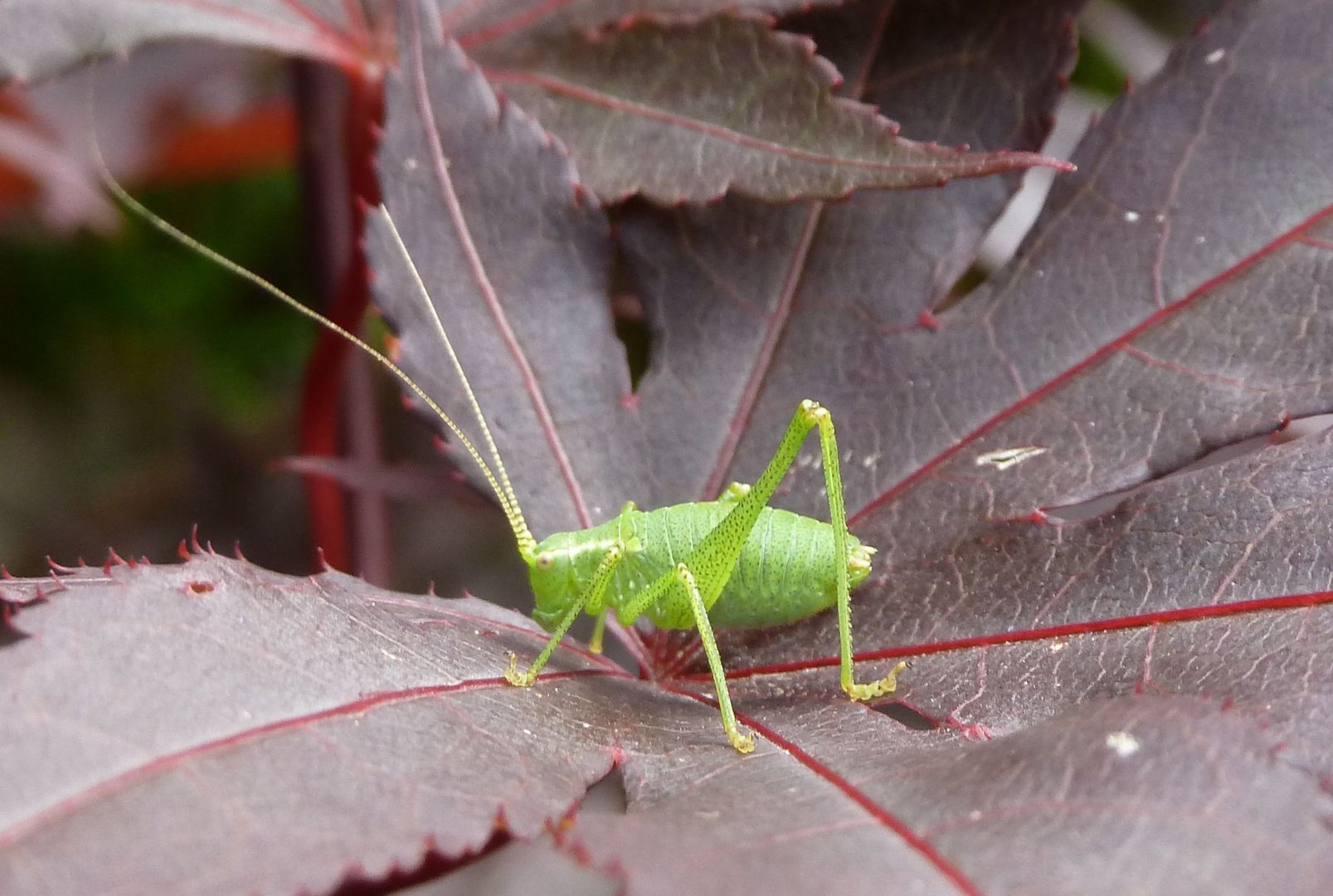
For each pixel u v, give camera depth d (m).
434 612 0.12
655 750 0.11
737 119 0.12
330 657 0.11
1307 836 0.10
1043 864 0.10
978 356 0.12
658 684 0.12
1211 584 0.11
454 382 0.12
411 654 0.11
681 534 0.12
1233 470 0.11
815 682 0.12
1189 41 0.12
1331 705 0.11
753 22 0.12
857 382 0.12
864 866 0.10
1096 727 0.10
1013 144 0.13
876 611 0.12
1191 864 0.10
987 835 0.10
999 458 0.12
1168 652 0.11
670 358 0.13
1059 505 0.12
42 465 0.22
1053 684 0.11
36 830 0.10
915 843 0.10
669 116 0.12
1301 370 0.12
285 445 0.22
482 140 0.12
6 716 0.10
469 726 0.11
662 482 0.13
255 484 0.22
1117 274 0.12
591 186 0.12
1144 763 0.10
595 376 0.13
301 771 0.10
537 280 0.12
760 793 0.11
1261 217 0.12
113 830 0.10
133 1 0.12
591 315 0.13
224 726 0.10
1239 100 0.12
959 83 0.13
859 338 0.12
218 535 0.22
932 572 0.12
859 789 0.10
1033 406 0.12
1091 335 0.12
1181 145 0.12
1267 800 0.10
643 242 0.13
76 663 0.10
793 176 0.12
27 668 0.10
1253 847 0.10
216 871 0.10
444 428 0.12
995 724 0.11
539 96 0.13
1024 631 0.12
